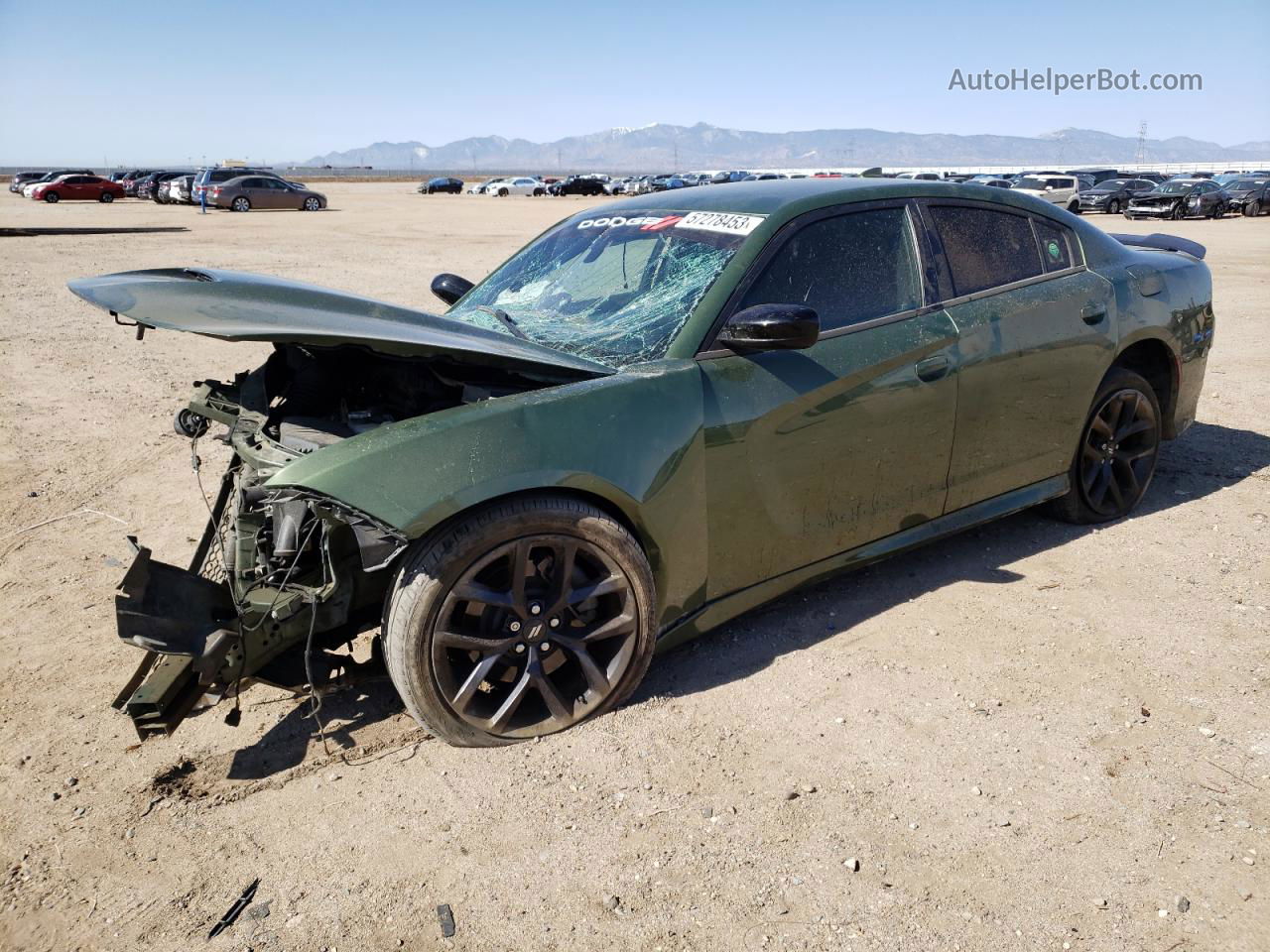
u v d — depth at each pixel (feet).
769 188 11.76
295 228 91.76
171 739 9.65
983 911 7.24
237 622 8.50
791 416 10.19
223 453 19.25
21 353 29.25
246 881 7.70
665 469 9.37
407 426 8.46
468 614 8.95
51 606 12.59
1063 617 11.85
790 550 10.78
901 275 11.43
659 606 9.90
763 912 7.29
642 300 10.80
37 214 116.67
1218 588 12.54
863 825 8.21
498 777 8.90
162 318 8.54
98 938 7.14
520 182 226.38
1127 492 14.90
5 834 8.27
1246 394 22.99
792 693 10.25
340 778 8.96
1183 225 100.78
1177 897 7.32
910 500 11.71
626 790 8.70
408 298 41.14
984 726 9.61
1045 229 13.25
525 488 8.57
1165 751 9.14
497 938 7.10
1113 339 13.47
